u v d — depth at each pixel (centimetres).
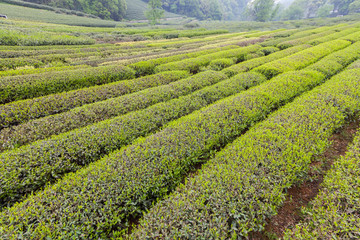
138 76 1928
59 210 505
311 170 687
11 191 608
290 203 596
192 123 880
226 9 18912
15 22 4228
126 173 614
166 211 499
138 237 457
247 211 490
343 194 512
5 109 1040
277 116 885
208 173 609
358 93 991
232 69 1711
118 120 960
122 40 4316
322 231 446
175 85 1384
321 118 814
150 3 8212
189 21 12044
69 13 7388
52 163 704
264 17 10744
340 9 11269
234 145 741
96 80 1605
